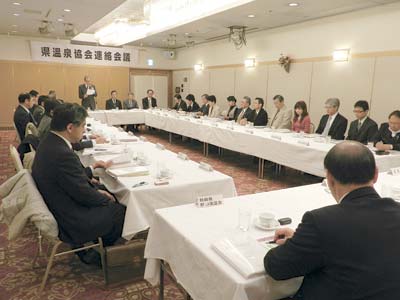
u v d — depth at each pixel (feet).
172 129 23.86
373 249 3.08
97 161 9.34
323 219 3.31
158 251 5.67
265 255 3.92
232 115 23.35
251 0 16.76
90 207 7.01
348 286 3.08
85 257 7.97
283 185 14.89
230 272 3.92
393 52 17.06
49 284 7.20
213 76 31.63
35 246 8.95
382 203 3.35
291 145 13.34
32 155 9.18
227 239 4.60
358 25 18.62
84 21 23.16
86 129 16.80
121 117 27.43
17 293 6.87
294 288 4.07
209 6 18.24
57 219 6.75
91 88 29.01
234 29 24.94
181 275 4.96
